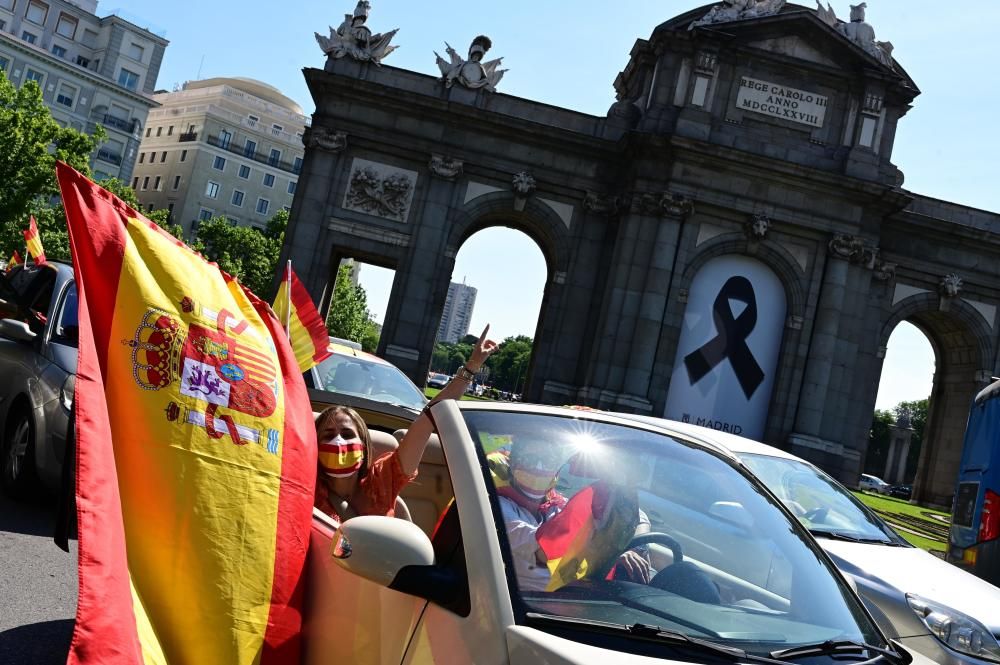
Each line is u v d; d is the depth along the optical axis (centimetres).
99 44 10319
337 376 1293
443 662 315
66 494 373
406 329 4175
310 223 4191
